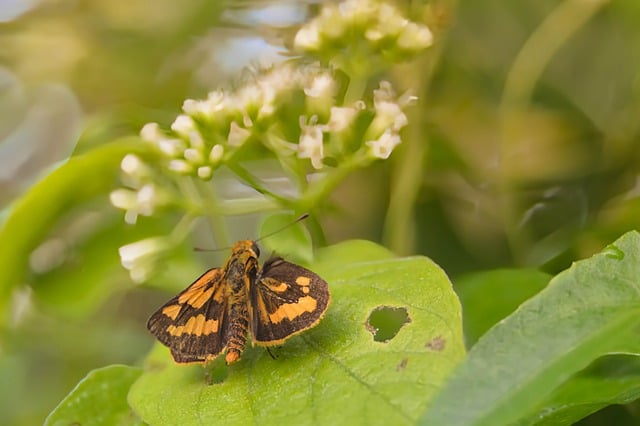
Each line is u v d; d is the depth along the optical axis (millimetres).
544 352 224
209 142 265
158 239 271
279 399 237
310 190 267
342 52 269
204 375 245
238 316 243
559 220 294
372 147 263
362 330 239
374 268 247
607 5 293
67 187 277
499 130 292
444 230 295
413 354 233
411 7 279
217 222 273
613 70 295
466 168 295
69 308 288
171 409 242
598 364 237
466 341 250
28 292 288
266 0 295
